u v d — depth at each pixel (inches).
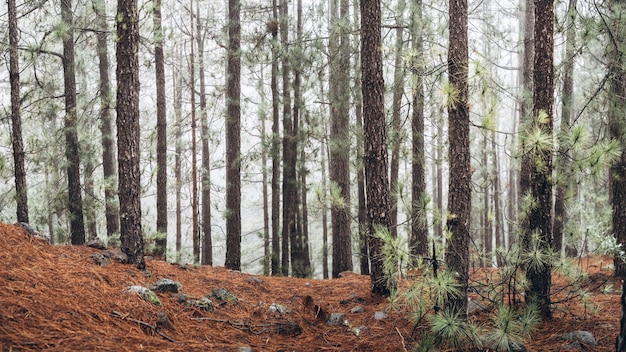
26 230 231.9
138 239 251.9
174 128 639.1
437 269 196.5
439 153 546.6
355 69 420.2
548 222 222.5
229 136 457.7
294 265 487.2
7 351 124.3
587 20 265.4
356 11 415.2
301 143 495.5
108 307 177.0
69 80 423.8
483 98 200.5
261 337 196.4
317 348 190.5
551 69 220.5
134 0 253.8
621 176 306.8
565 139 207.2
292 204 489.7
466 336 179.2
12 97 326.6
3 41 359.6
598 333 195.0
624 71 278.4
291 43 445.1
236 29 448.8
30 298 159.8
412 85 231.9
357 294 279.0
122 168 249.4
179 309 206.8
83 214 455.8
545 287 219.6
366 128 275.1
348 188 484.1
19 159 328.5
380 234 196.2
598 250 227.6
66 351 133.3
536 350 183.2
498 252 218.7
